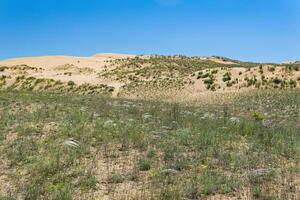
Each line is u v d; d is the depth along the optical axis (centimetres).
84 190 967
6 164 1195
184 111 2638
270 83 4672
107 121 1797
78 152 1298
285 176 1057
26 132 1598
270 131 1741
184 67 8562
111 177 1058
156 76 7125
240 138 1591
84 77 7919
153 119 2052
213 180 1004
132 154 1310
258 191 916
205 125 1888
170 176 1055
